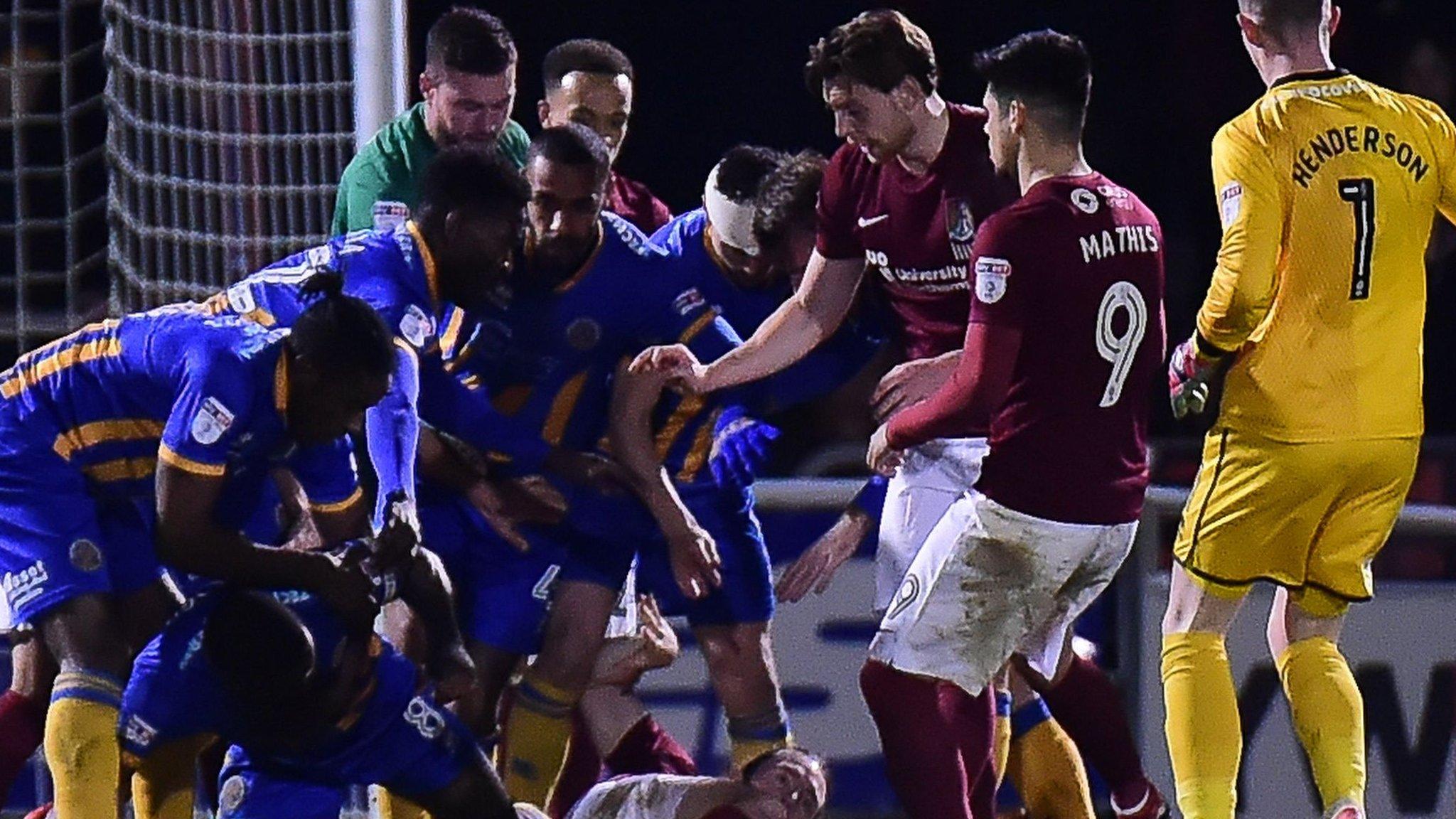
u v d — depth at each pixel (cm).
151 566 1820
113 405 1758
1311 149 1734
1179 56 3294
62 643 1753
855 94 1792
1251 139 1733
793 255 1978
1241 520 1781
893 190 1839
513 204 1750
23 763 1836
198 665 1630
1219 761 1794
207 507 1598
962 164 1805
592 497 1955
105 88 2653
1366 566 1834
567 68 2147
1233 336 1720
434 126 2041
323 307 1578
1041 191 1705
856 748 2164
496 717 1984
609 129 2153
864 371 2075
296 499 1822
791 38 3412
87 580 1764
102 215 2889
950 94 3406
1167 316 3228
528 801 1977
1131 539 1781
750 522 2048
